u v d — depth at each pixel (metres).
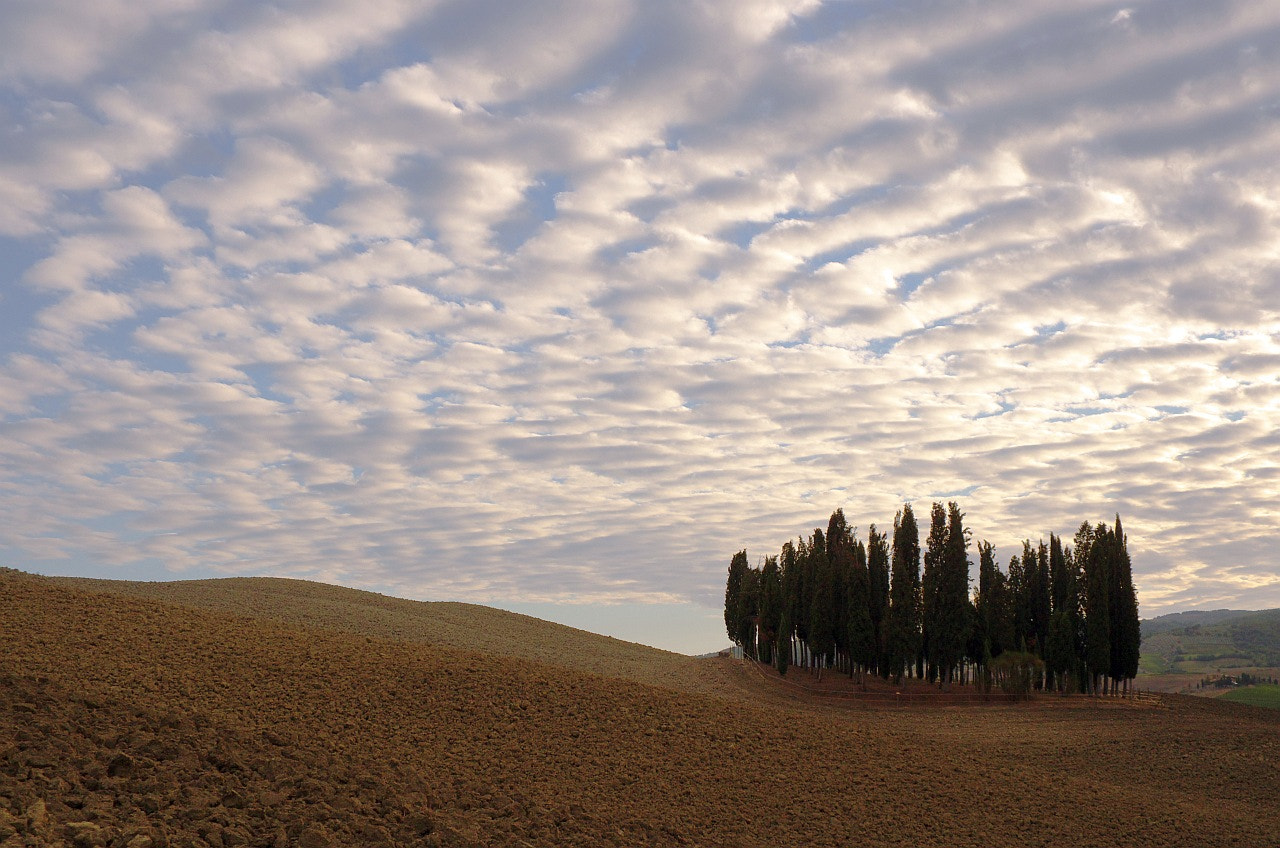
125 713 20.14
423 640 50.50
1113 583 65.00
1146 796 34.97
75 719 19.02
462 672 33.91
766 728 34.62
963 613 62.41
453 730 27.81
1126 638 64.00
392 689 30.28
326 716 26.41
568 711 31.73
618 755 28.55
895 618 62.72
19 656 24.77
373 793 19.81
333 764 20.98
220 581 62.50
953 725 49.38
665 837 22.56
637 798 25.25
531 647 59.84
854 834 25.69
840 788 29.30
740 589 79.94
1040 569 72.88
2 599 30.98
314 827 16.80
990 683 60.41
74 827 14.15
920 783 31.16
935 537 65.31
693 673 63.66
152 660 27.67
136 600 36.03
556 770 26.14
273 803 17.58
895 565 63.78
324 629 43.06
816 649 65.00
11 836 13.34
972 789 31.45
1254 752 43.25
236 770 18.83
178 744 19.05
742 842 23.53
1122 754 42.44
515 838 19.66
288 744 21.75
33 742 17.08
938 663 63.16
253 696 26.55
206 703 24.72
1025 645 68.62
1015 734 46.59
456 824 19.48
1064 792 33.16
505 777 24.48
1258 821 33.06
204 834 15.58
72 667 24.83
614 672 57.25
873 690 61.50
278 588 63.78
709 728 33.03
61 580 49.50
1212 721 52.44
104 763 17.09
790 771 30.06
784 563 74.88
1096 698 61.28
